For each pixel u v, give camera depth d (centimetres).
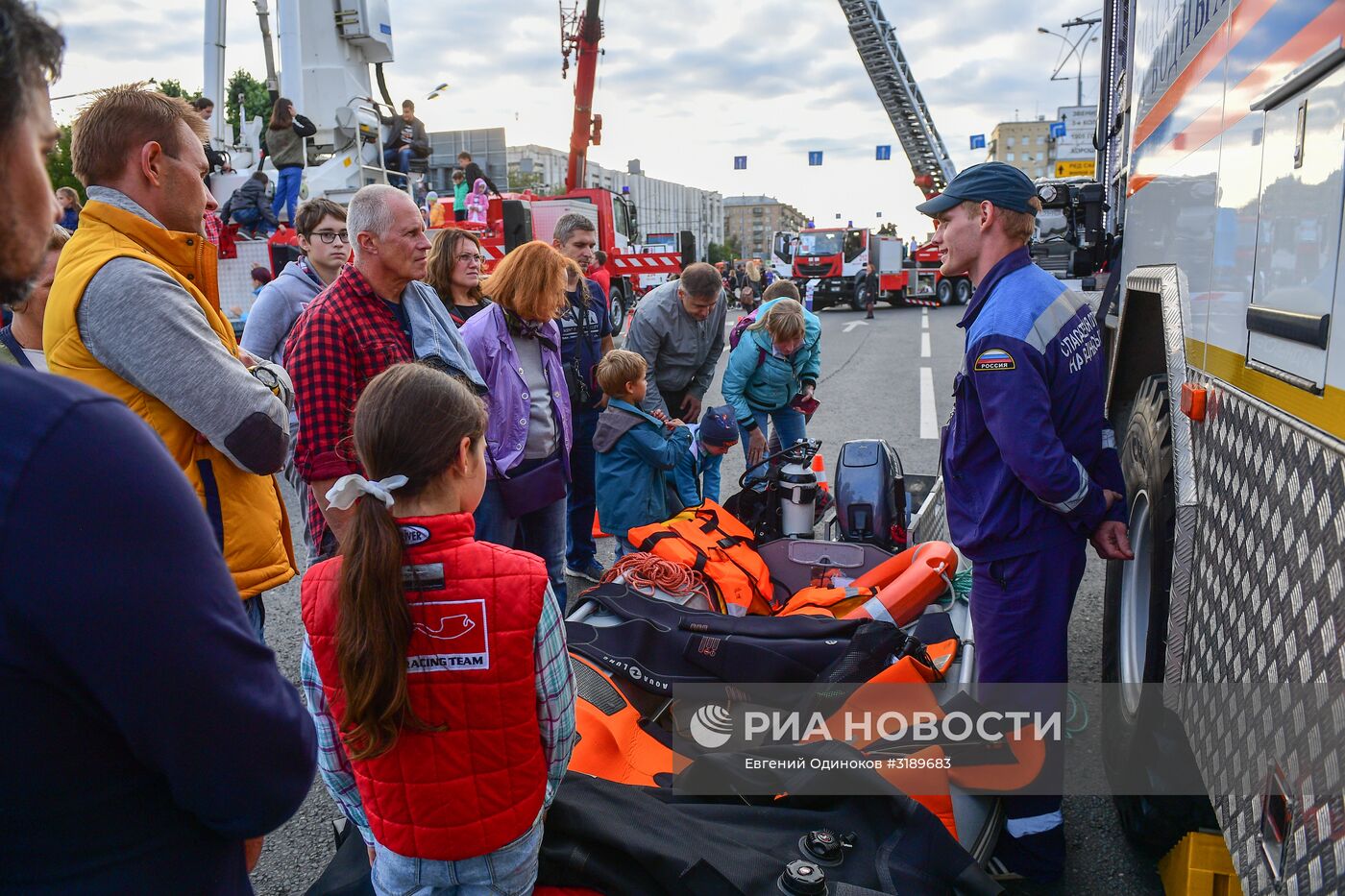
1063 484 232
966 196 247
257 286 1232
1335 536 139
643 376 439
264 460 220
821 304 2833
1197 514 223
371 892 189
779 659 270
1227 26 227
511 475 371
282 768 102
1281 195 177
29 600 81
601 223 1831
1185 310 257
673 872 176
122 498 86
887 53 2791
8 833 87
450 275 409
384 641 145
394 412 152
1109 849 277
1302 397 160
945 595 335
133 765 92
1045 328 239
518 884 166
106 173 211
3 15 83
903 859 197
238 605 99
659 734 258
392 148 1503
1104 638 318
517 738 157
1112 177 532
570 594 485
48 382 87
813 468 437
